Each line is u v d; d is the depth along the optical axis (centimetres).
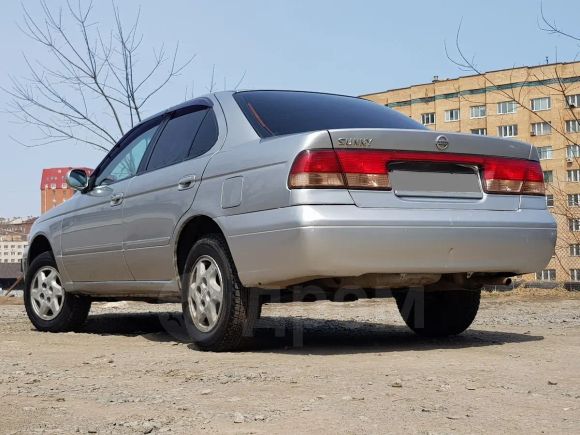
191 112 555
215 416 281
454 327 549
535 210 482
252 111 500
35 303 685
